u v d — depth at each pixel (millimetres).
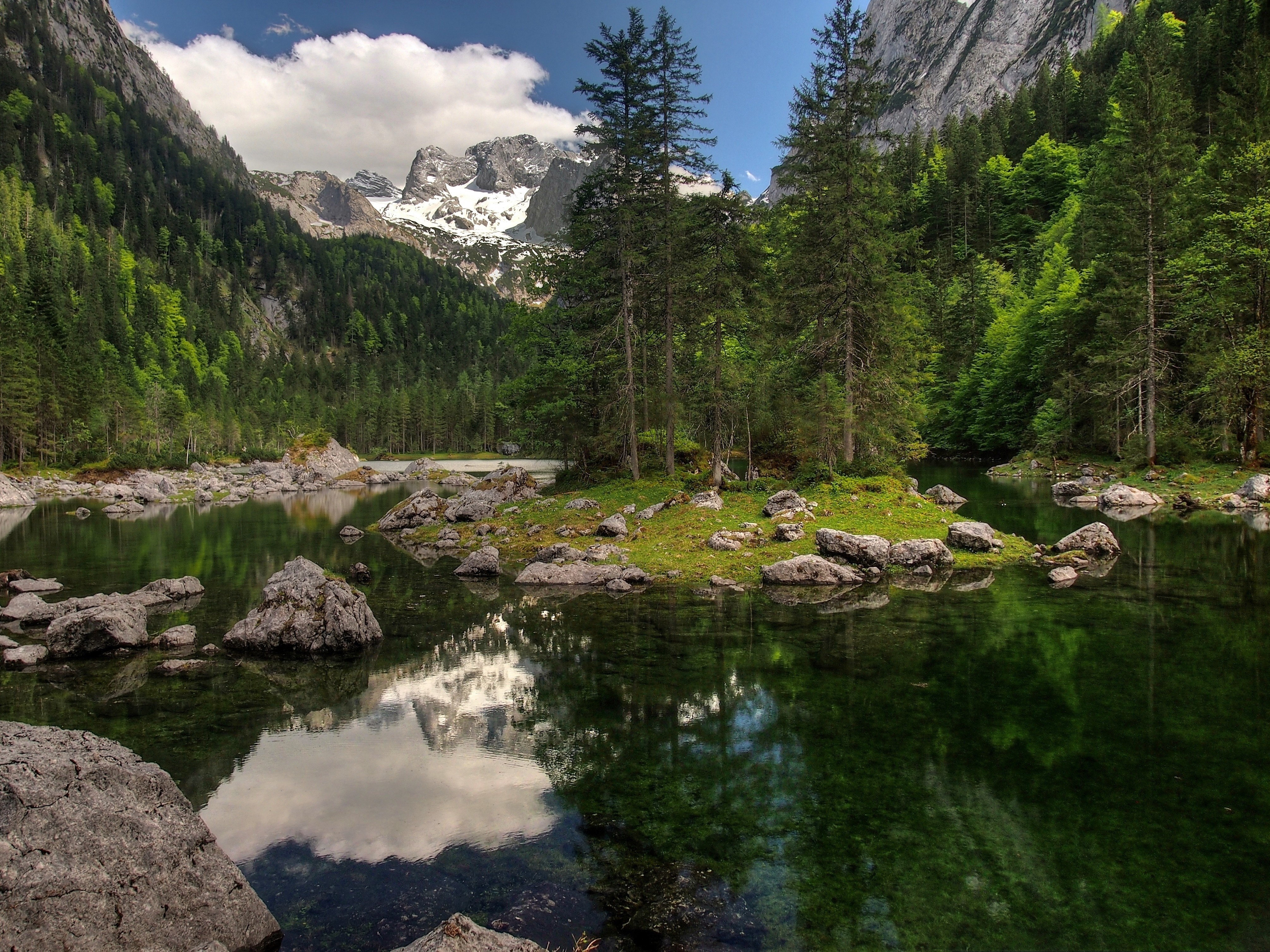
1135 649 14258
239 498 62906
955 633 15945
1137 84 45906
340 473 90688
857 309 33188
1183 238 43125
